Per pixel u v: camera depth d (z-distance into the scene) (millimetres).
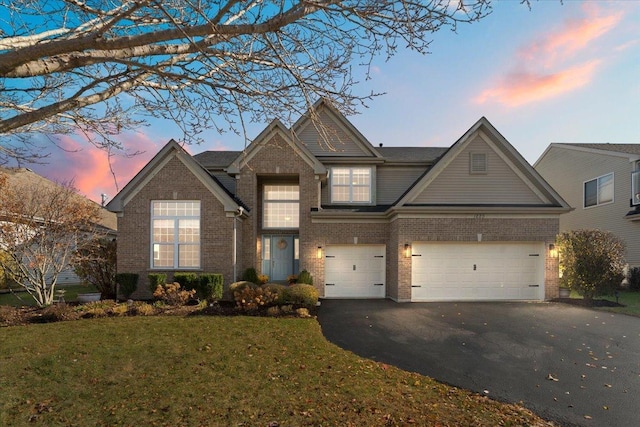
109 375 6312
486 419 5020
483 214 14109
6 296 14961
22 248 12109
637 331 9625
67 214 12594
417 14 3672
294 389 5840
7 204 11922
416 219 14109
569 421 5109
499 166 15023
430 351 8109
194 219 14328
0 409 5055
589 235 14133
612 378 6648
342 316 11398
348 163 17094
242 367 6750
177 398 5477
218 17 3459
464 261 14219
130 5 3955
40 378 6121
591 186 20703
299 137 17094
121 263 14008
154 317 10477
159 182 14164
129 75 4328
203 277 13102
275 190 17328
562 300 13805
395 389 5973
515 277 14188
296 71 4320
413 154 18844
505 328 9969
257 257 16750
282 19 3555
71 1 3459
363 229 15430
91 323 9727
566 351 8117
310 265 15273
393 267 14711
